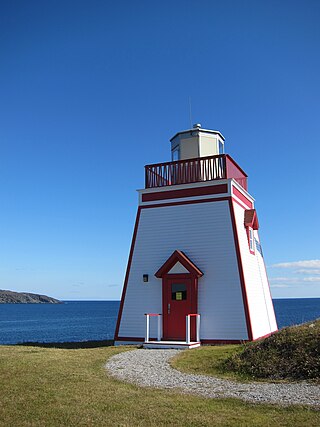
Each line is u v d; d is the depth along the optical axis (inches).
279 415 327.9
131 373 485.7
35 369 498.9
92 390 407.8
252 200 914.1
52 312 5423.2
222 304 734.5
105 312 5418.3
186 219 792.9
